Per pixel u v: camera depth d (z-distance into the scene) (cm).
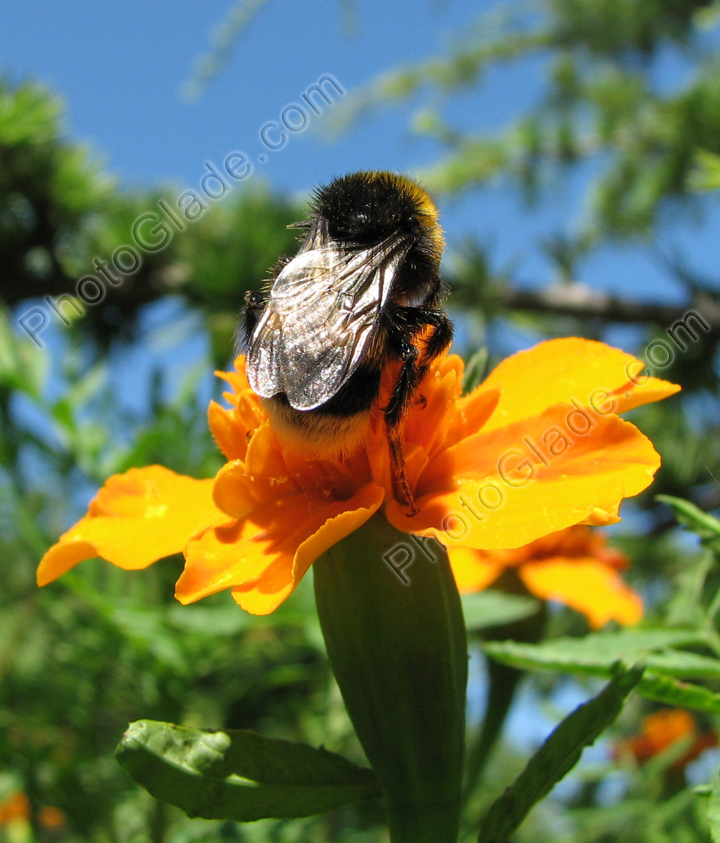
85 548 13
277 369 13
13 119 26
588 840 20
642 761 21
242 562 13
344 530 12
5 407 21
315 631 19
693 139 31
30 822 19
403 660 13
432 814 12
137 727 12
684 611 14
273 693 22
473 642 19
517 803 12
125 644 20
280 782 12
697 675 13
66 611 21
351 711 13
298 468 13
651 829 19
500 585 19
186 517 14
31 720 20
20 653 21
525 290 28
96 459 21
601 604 19
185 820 18
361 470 13
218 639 20
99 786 19
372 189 15
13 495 21
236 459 13
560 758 12
